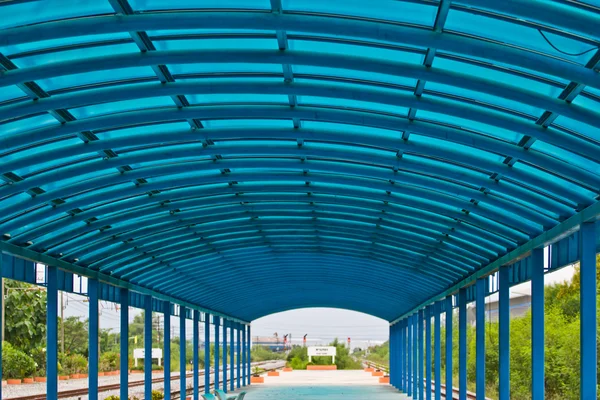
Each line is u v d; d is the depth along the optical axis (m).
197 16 10.07
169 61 11.27
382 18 10.45
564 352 38.69
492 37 10.45
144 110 13.91
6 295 66.44
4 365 59.53
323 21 10.12
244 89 12.58
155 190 19.28
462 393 26.80
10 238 18.75
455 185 17.53
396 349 51.66
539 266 18.06
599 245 15.01
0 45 10.08
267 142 16.67
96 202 18.48
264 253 31.42
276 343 159.00
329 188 20.34
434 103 12.57
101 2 10.02
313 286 43.81
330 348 90.31
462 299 28.39
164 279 31.34
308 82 12.68
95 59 11.11
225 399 29.80
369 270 35.81
